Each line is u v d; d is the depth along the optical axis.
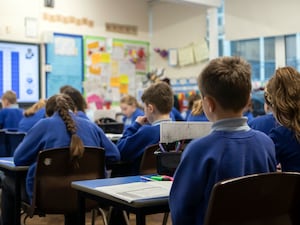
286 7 5.89
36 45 6.46
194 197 1.33
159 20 7.67
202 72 1.42
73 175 2.38
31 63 6.43
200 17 7.07
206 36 6.98
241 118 1.40
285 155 1.78
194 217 1.36
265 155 1.43
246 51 6.50
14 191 2.52
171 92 2.72
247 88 1.38
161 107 2.68
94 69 7.09
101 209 3.08
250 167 1.38
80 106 3.37
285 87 1.80
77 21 6.87
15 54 6.28
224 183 1.18
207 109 1.42
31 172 2.40
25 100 6.39
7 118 5.44
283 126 1.79
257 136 1.44
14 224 2.56
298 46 5.99
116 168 2.77
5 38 6.17
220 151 1.34
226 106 1.37
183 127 1.93
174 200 1.36
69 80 6.81
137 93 7.59
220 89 1.36
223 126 1.38
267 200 1.28
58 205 2.37
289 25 5.87
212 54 6.69
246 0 6.29
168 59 7.54
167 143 1.92
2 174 2.77
